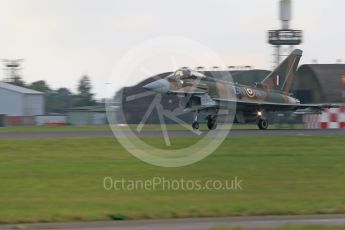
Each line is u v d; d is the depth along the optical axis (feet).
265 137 423.64
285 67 620.90
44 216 191.72
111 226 180.04
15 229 176.24
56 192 235.81
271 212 202.08
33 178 262.88
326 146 379.55
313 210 205.05
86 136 433.89
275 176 274.98
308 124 648.38
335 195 234.17
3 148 353.31
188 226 178.19
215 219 192.95
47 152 341.41
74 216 191.93
